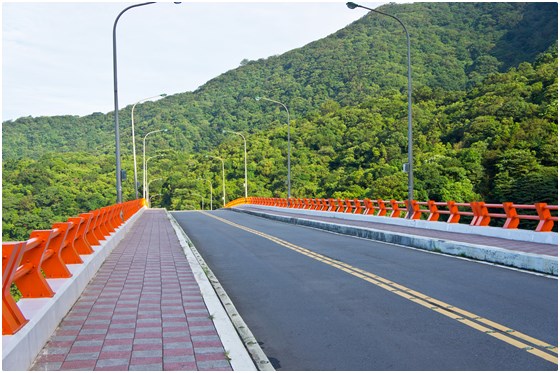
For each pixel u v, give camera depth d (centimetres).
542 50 11544
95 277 1119
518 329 729
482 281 1095
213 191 10962
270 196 8875
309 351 656
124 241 1942
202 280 1064
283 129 11581
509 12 15150
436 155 6222
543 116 5922
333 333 732
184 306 845
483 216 1916
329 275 1205
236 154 11144
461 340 682
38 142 13075
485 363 594
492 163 5644
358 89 14225
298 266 1358
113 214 1934
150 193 12319
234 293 1024
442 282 1089
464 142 6600
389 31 18175
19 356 518
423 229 2183
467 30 15588
